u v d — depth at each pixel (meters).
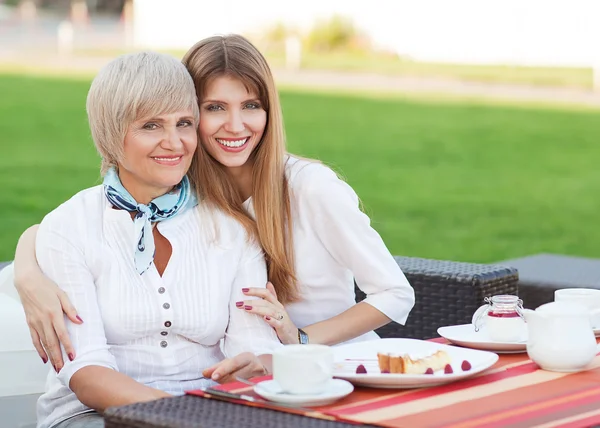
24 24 38.62
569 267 4.04
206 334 2.52
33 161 14.39
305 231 2.77
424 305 3.26
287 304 2.82
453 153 16.09
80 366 2.34
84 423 2.36
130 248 2.50
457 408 1.81
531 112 20.95
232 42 2.72
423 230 10.23
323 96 22.91
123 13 38.31
